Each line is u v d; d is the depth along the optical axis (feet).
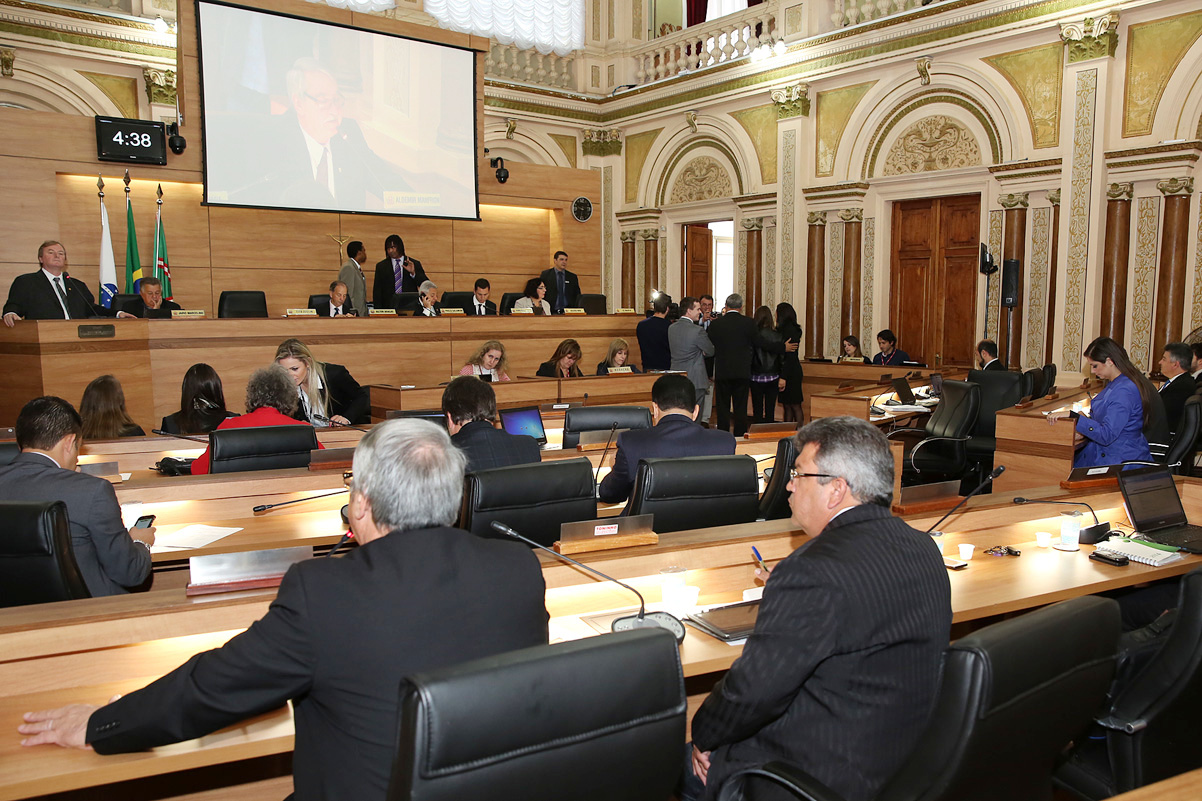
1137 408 13.92
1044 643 4.11
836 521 5.20
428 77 28.91
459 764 3.11
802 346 33.65
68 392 18.06
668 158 38.73
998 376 20.68
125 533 7.97
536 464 7.81
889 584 4.72
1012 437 16.72
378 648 4.03
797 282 33.53
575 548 6.96
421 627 4.12
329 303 24.09
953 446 18.39
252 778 6.21
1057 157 25.86
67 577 6.57
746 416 25.58
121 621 5.50
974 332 29.40
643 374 23.12
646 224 39.55
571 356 21.84
